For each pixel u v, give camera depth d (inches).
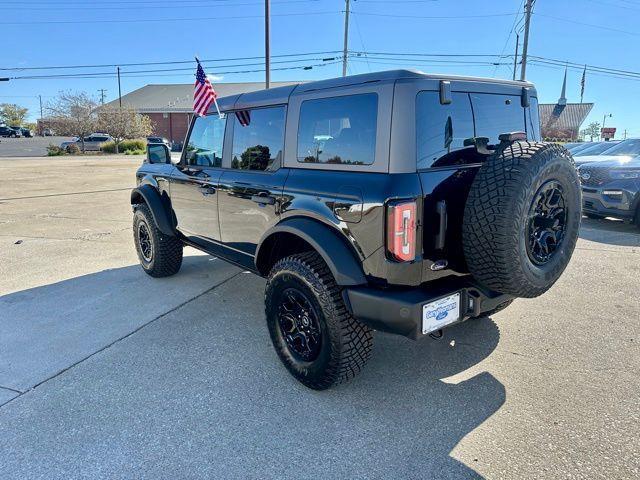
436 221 97.0
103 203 458.6
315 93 113.4
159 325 155.1
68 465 91.0
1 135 2420.0
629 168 293.6
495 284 98.3
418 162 95.7
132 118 1734.7
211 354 134.8
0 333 150.9
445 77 102.3
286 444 96.2
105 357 133.6
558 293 180.5
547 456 90.9
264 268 133.7
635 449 92.4
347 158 105.0
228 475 87.9
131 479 87.3
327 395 113.5
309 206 111.0
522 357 130.3
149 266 202.8
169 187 183.0
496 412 105.4
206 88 155.4
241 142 141.7
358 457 92.1
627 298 174.4
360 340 106.3
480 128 110.4
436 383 117.9
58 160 1213.7
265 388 117.0
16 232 313.9
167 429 101.3
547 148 97.1
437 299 96.7
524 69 1098.7
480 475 86.6
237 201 140.4
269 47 744.3
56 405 110.5
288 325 118.8
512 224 91.4
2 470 89.9
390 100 95.8
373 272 98.4
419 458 91.4
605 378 118.9
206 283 197.5
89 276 210.7
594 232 298.7
